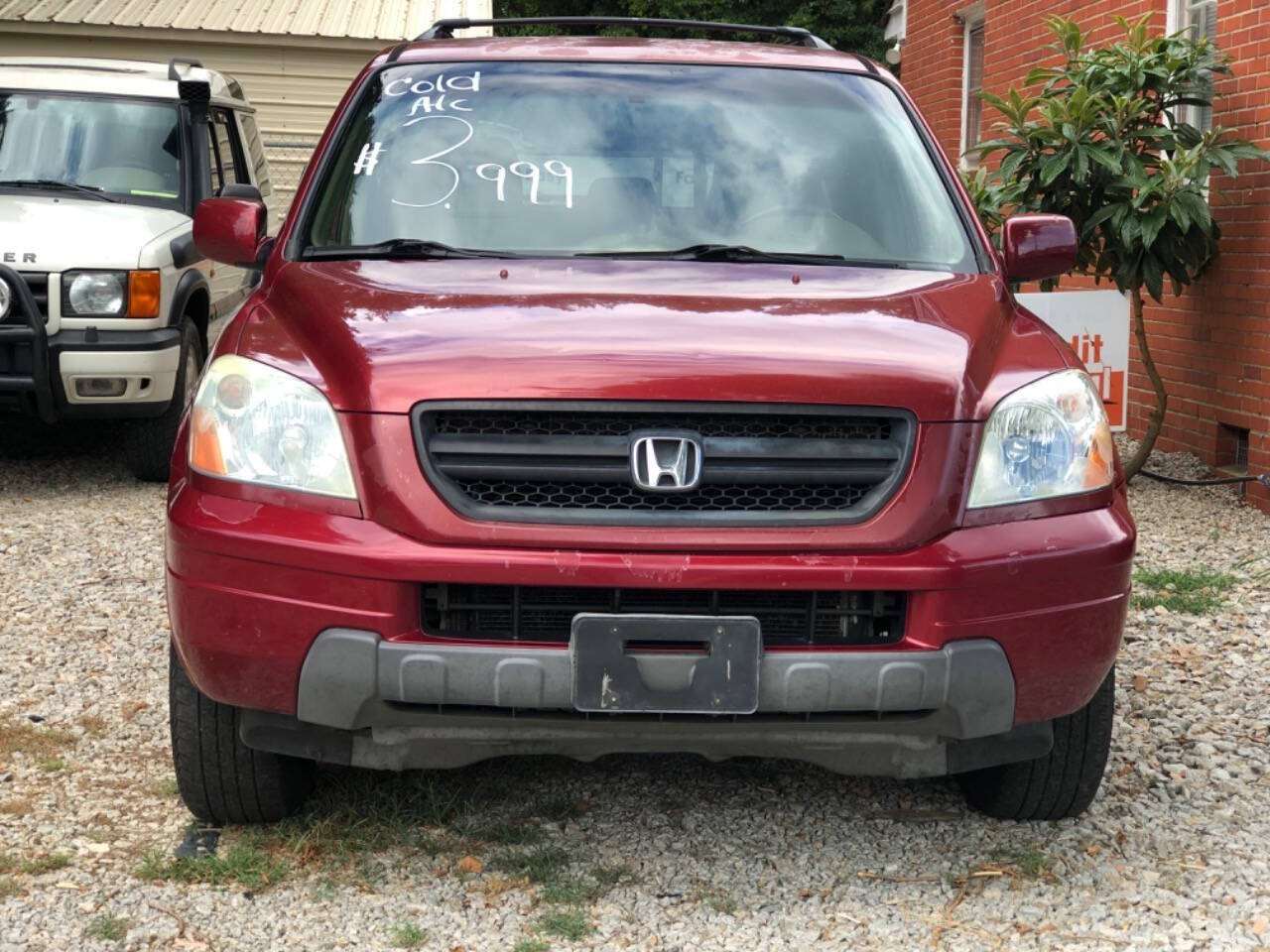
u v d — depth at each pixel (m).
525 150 4.17
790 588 3.04
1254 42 7.71
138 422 7.98
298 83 15.41
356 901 3.30
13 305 7.22
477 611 3.11
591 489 3.10
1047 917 3.29
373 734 3.21
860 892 3.40
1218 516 7.51
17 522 7.14
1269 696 4.82
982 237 4.12
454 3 16.89
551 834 3.66
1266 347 7.62
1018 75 11.61
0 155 8.32
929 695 3.08
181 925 3.17
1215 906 3.35
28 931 3.12
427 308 3.38
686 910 3.29
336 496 3.09
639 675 3.02
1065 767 3.62
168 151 8.51
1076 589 3.18
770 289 3.60
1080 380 3.38
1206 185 7.53
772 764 4.14
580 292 3.51
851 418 3.13
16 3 15.53
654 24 4.83
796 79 4.50
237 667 3.14
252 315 3.56
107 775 4.00
